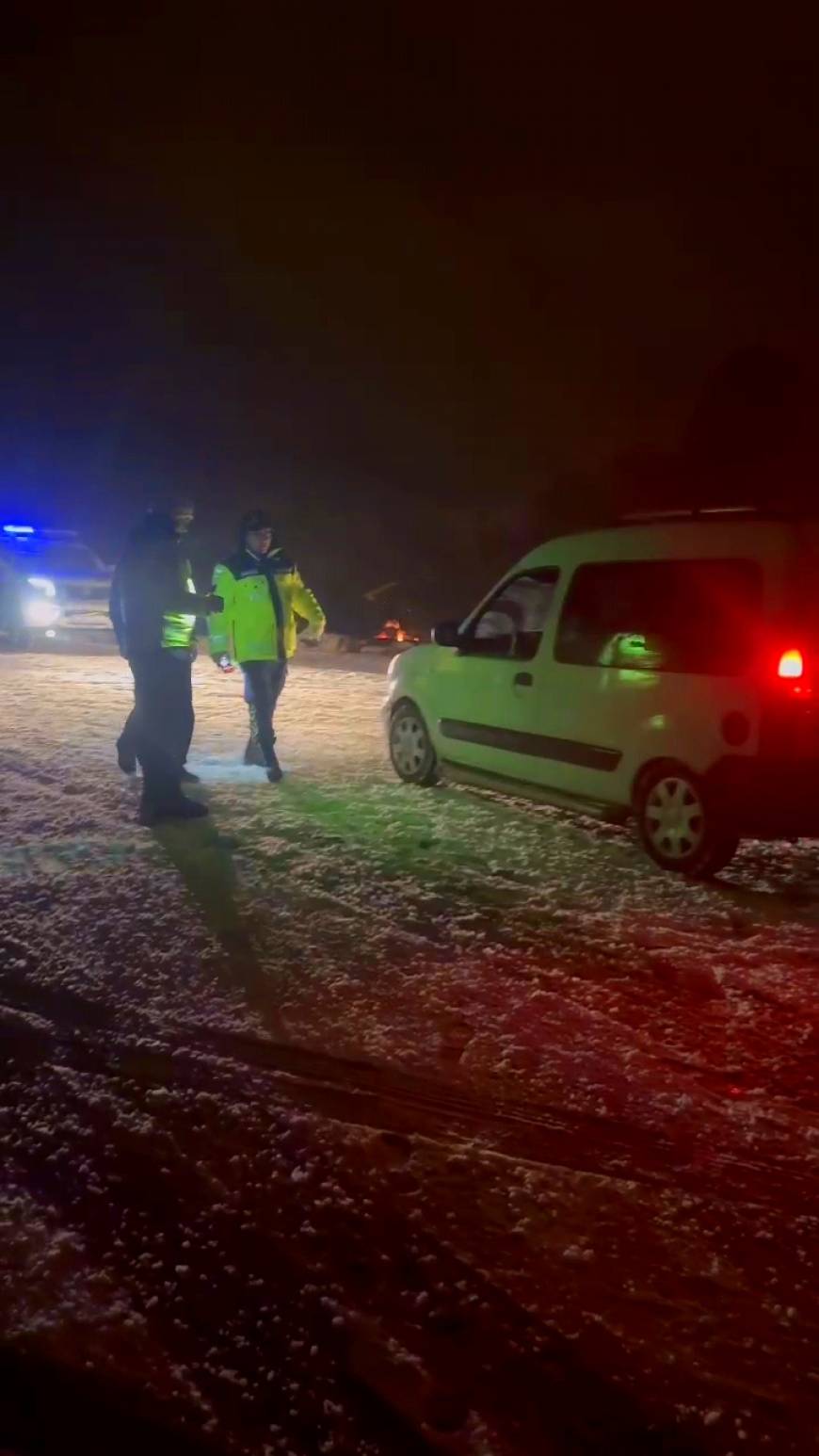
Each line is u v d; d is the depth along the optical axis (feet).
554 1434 9.55
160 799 27.04
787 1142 13.88
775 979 18.44
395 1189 12.85
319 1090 15.01
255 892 22.25
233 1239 11.96
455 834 26.30
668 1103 14.74
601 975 18.56
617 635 24.79
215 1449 9.41
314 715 42.27
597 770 25.02
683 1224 12.30
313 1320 10.82
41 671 54.95
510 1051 16.02
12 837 25.81
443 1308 10.98
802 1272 11.55
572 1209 12.53
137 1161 13.35
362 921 20.77
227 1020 16.96
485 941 19.92
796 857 24.99
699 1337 10.64
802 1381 10.14
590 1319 10.85
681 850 23.34
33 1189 12.80
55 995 17.76
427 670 30.17
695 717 22.70
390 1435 9.53
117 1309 10.91
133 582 26.55
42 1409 9.80
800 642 21.54
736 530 22.86
